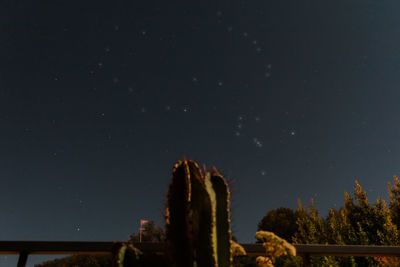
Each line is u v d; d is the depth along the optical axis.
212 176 0.92
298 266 4.38
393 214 4.39
